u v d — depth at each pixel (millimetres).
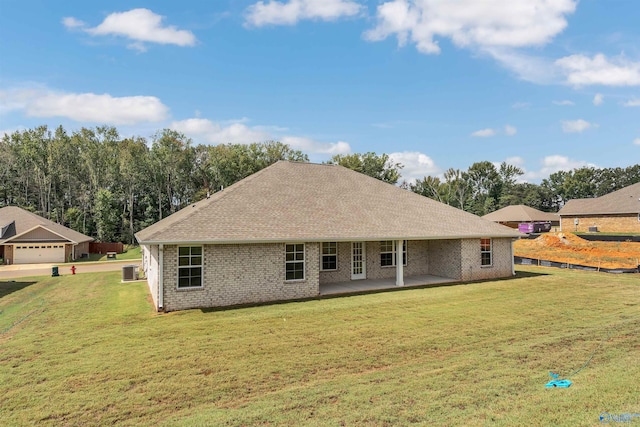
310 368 7574
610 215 39875
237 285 13805
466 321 11078
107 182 56125
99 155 54719
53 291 17969
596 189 89312
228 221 14250
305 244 15148
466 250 18812
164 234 12648
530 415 5422
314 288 15234
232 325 10859
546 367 7371
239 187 17109
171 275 12844
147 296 15703
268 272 14344
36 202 57875
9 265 33438
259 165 59062
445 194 82250
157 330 10422
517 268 23875
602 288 16578
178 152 56844
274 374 7293
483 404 5816
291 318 11609
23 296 16938
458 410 5633
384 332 10016
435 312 12250
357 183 21328
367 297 14844
